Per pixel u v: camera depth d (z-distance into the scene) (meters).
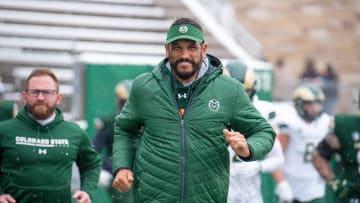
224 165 14.30
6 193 16.16
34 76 16.27
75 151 16.69
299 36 60.94
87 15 39.66
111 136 23.33
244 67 19.14
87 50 37.72
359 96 24.02
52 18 38.59
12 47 37.06
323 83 47.41
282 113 24.84
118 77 24.95
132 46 38.69
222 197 14.31
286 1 61.41
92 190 17.06
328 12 61.91
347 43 61.59
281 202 23.66
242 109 14.31
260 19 60.78
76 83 25.17
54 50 37.62
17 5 38.50
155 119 14.17
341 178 23.84
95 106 24.80
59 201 16.34
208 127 14.08
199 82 14.16
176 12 41.84
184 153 13.98
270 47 60.22
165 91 14.18
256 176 19.72
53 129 16.45
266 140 14.10
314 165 24.67
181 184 13.95
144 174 14.17
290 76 53.00
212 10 44.16
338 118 23.75
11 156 16.14
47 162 16.27
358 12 63.09
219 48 41.69
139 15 40.56
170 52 14.09
